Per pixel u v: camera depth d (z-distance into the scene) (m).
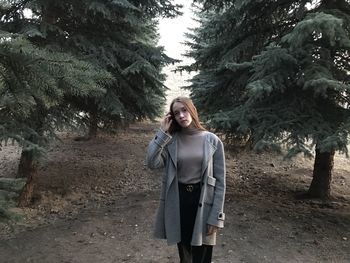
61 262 4.75
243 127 6.00
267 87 5.42
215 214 2.96
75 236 5.66
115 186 8.98
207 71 8.17
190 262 3.08
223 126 6.29
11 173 9.87
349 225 5.92
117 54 8.10
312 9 6.75
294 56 5.82
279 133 5.92
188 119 2.98
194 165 2.96
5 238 5.54
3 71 2.02
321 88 5.13
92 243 5.37
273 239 5.34
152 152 2.95
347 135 5.16
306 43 5.93
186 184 2.97
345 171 10.24
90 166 10.47
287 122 5.73
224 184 3.02
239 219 6.12
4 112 2.63
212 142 3.02
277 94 6.38
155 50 8.55
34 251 5.11
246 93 6.83
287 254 4.86
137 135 15.06
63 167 10.16
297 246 5.11
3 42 1.96
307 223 5.99
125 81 8.30
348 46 5.23
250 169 10.26
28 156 6.84
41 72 2.02
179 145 3.02
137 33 9.01
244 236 5.42
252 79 6.16
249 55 7.66
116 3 7.10
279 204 7.10
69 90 2.21
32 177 7.35
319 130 5.62
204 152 2.97
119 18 8.04
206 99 7.96
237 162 10.94
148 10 8.76
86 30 7.95
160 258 4.79
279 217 6.27
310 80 5.20
